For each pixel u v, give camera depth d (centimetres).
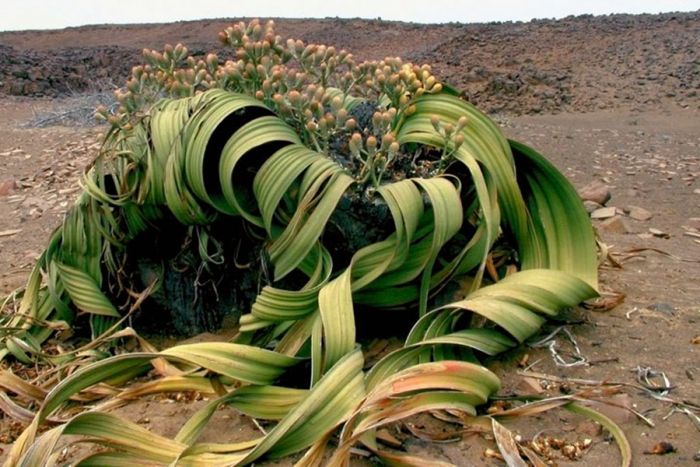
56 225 432
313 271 217
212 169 233
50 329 256
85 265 255
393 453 169
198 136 218
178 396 207
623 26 1798
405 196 206
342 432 158
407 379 166
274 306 202
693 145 700
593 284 225
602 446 172
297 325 205
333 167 213
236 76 245
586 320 234
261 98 241
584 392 179
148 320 259
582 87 1299
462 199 238
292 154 214
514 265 243
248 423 187
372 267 212
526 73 1366
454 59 1680
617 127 929
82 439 165
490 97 1276
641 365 207
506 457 158
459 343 189
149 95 258
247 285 242
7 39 3775
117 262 253
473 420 177
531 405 178
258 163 232
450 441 175
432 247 203
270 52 253
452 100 237
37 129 805
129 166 239
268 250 216
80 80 1516
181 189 221
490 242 211
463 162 219
